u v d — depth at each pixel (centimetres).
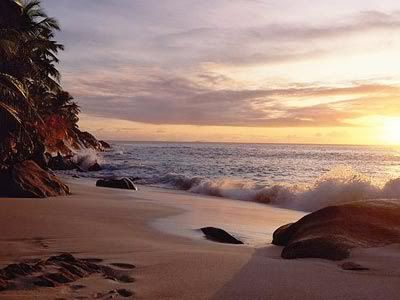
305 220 859
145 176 3669
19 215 1155
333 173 2261
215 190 2470
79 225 1036
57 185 1869
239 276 542
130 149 13600
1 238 830
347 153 12550
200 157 8562
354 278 531
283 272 564
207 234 1013
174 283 509
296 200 1992
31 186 1705
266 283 511
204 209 1650
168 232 1037
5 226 971
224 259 646
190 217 1381
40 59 3356
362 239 706
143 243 816
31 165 1884
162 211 1487
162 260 635
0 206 1328
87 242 805
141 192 2331
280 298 457
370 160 8100
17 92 2228
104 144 12431
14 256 664
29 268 527
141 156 8450
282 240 888
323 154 11338
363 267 573
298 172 4550
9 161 2159
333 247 668
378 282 512
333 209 840
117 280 522
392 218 780
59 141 6275
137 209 1493
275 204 2044
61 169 4525
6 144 2166
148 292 471
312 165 6016
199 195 2372
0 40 2222
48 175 1903
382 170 5281
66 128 6944
